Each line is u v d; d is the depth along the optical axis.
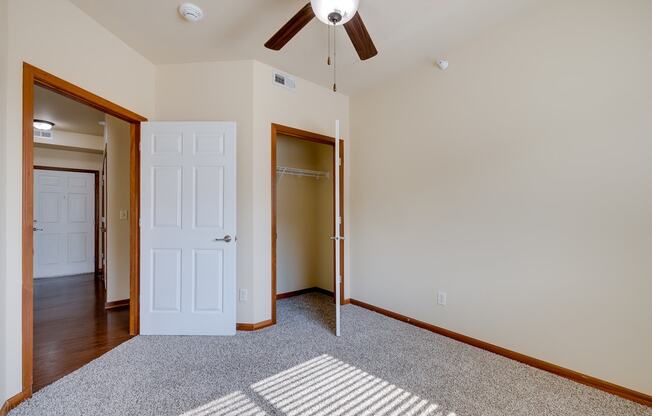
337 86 3.31
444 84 2.67
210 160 2.64
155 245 2.63
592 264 1.88
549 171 2.05
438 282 2.71
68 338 2.55
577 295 1.94
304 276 4.18
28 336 1.74
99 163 5.46
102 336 2.59
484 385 1.89
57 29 1.91
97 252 5.42
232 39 2.45
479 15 2.14
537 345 2.11
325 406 1.69
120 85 2.43
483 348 2.39
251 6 2.04
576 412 1.65
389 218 3.16
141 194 2.63
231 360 2.19
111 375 1.97
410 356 2.27
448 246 2.64
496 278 2.33
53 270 5.06
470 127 2.48
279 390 1.83
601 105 1.83
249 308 2.78
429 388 1.86
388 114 3.18
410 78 2.96
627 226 1.75
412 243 2.93
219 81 2.81
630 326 1.75
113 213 3.43
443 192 2.67
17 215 1.68
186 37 2.41
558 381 1.93
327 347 2.42
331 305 3.55
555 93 2.02
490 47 2.35
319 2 1.51
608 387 1.81
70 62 2.00
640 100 1.71
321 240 4.22
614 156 1.79
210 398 1.75
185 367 2.08
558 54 2.00
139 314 2.64
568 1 1.96
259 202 2.84
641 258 1.71
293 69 2.95
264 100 2.87
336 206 2.76
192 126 2.65
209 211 2.64
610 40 1.80
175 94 2.83
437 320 2.72
